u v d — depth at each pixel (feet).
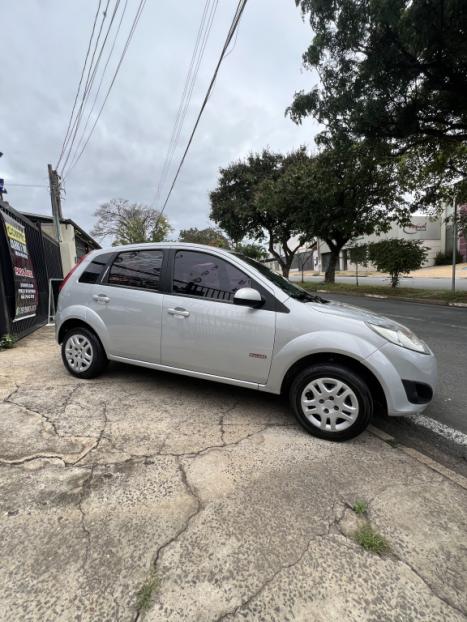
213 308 10.18
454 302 36.60
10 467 7.37
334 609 4.58
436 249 117.19
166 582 4.88
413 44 22.36
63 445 8.31
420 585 4.95
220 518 6.13
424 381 8.86
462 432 9.84
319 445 8.72
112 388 12.06
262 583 4.92
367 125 28.50
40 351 16.99
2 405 10.47
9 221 18.75
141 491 6.75
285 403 11.19
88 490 6.72
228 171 77.10
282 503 6.57
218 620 4.39
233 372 10.08
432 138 34.01
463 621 4.45
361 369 9.09
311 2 23.82
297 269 183.32
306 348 9.05
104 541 5.54
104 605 4.52
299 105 29.78
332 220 53.52
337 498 6.76
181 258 11.14
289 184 56.34
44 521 5.90
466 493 7.01
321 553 5.46
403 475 7.55
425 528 6.04
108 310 11.92
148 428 9.30
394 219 58.03
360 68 26.35
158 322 10.97
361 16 22.66
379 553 5.49
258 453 8.26
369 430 9.55
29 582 4.80
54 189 49.90
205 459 7.94
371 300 43.96
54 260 31.65
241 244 101.91
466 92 27.14
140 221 145.38
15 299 18.80
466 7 19.97
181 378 13.17
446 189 46.62
